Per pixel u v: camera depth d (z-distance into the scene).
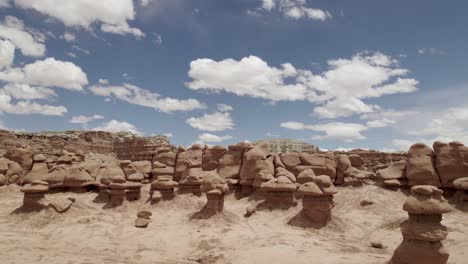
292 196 37.81
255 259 21.39
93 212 35.22
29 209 32.16
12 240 26.14
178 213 35.97
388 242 27.17
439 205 17.92
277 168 45.72
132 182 41.31
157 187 39.53
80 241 27.16
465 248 24.06
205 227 30.86
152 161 56.25
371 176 47.97
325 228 30.33
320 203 31.03
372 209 36.50
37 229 29.58
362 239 28.52
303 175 42.03
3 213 33.50
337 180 48.91
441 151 40.72
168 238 28.58
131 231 30.61
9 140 61.25
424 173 40.22
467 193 36.56
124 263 22.02
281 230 29.56
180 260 23.58
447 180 39.53
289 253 21.97
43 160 49.25
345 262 19.91
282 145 95.50
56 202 33.28
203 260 22.94
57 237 27.84
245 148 48.41
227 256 22.59
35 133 76.69
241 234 28.77
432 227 18.06
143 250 25.59
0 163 45.34
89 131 79.38
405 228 18.73
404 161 43.09
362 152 60.03
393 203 38.06
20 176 46.91
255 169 44.62
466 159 39.31
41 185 33.06
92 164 50.59
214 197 33.38
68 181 44.34
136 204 40.00
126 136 82.19
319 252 22.41
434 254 17.80
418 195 18.59
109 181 41.28
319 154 48.62
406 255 18.31
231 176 47.06
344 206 39.31
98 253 24.44
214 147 50.91
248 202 41.50
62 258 22.38
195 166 48.97
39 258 22.09
